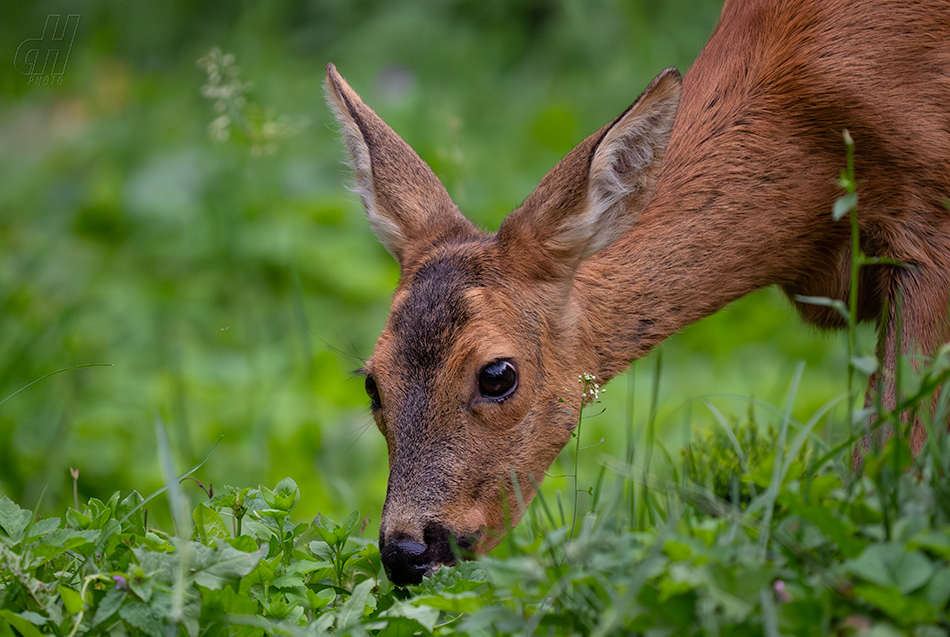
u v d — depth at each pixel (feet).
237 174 55.06
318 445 39.42
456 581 21.39
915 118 29.25
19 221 60.39
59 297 51.44
